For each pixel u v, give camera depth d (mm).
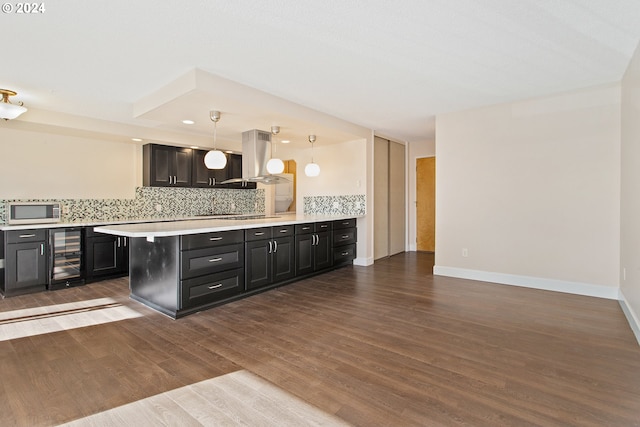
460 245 4316
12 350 2236
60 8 1938
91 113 4105
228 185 6043
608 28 2207
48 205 4000
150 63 2729
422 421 1512
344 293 3631
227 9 1977
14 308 3143
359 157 5270
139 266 3311
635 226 2611
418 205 6598
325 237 4578
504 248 3982
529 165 3781
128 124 4566
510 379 1863
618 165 3293
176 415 1560
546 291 3648
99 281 4191
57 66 2768
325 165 5711
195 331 2576
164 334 2518
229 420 1525
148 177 5031
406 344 2332
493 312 2984
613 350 2209
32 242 3668
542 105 3680
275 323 2742
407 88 3371
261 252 3600
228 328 2635
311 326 2674
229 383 1837
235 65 2777
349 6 1954
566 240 3588
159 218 5121
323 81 3158
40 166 4344
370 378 1887
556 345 2295
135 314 2969
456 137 4273
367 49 2504
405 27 2193
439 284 3994
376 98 3699
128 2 1892
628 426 1460
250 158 4484
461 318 2836
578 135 3486
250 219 4254
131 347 2289
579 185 3500
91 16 2031
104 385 1814
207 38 2322
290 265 3982
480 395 1712
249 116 3754
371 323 2730
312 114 4090
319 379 1877
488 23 2150
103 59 2643
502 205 3975
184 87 2947
